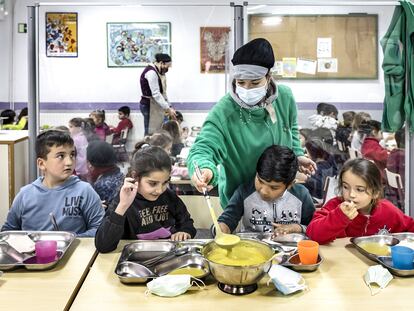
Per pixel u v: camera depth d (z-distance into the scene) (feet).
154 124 11.85
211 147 5.81
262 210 6.23
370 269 4.32
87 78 12.17
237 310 3.72
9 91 17.83
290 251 4.95
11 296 3.94
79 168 10.59
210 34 12.67
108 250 5.00
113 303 3.82
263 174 5.61
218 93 12.85
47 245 4.67
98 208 6.66
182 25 12.62
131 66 12.30
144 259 4.76
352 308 3.75
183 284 4.00
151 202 6.12
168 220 6.34
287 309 3.74
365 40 10.90
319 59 10.86
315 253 4.55
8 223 6.56
